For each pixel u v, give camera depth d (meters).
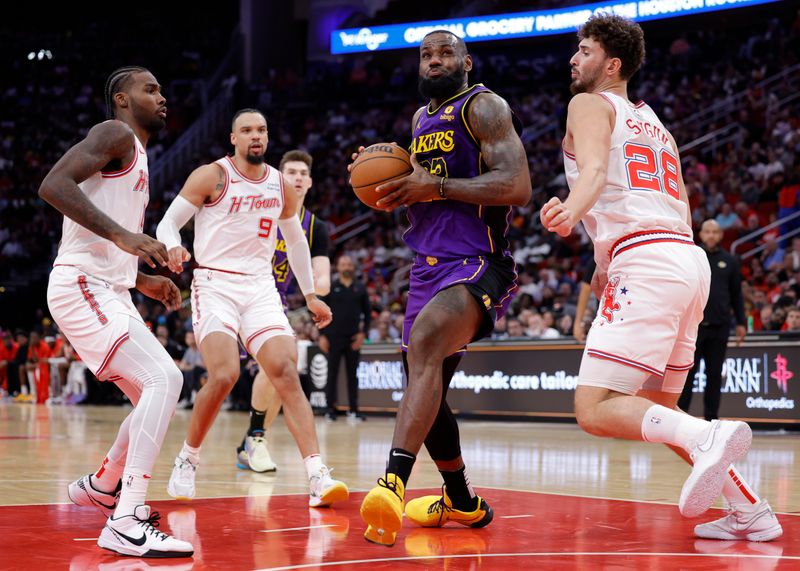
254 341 4.34
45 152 24.72
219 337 4.21
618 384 2.94
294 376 4.19
